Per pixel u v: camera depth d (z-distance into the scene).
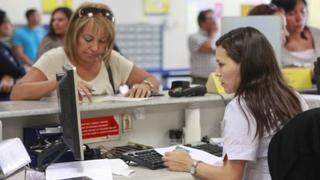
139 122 2.27
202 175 1.73
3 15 4.86
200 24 5.34
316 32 3.94
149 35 5.71
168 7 5.78
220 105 2.51
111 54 2.52
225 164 1.71
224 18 2.70
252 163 1.76
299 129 1.48
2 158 1.51
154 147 2.25
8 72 4.29
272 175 1.54
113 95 2.44
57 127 1.97
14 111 1.90
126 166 1.83
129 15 5.57
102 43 2.33
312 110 1.50
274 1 3.79
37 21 5.04
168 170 1.81
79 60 2.38
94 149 2.03
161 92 2.55
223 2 6.06
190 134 2.36
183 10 5.87
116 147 2.17
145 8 5.65
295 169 1.48
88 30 2.27
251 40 1.71
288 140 1.50
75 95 1.65
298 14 3.85
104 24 2.29
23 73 4.36
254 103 1.67
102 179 1.67
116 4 5.47
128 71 2.61
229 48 1.72
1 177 1.49
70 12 4.10
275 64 1.74
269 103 1.67
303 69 2.78
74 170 1.74
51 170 1.75
